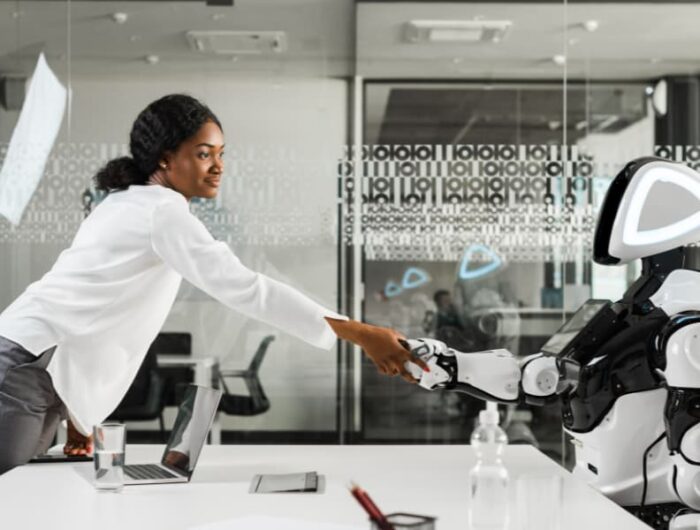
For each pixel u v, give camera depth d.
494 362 1.92
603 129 4.12
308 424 4.08
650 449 1.88
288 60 4.09
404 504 1.57
